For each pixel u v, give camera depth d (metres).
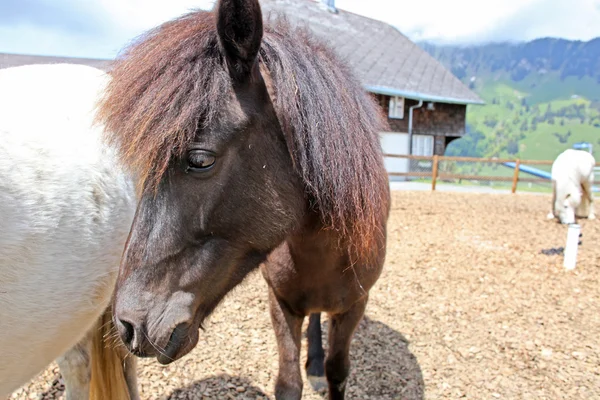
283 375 2.18
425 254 6.25
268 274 2.16
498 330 3.99
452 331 3.95
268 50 1.54
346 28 20.89
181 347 1.46
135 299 1.39
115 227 1.94
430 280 5.20
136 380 2.54
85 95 2.05
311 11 20.56
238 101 1.40
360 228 1.67
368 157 1.68
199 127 1.33
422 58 22.28
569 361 3.50
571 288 5.08
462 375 3.29
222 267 1.52
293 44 1.62
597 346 3.74
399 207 10.43
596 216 10.32
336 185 1.57
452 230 8.06
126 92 1.35
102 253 1.87
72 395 2.20
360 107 1.75
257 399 2.88
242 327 3.78
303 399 3.01
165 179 1.36
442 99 18.98
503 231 8.16
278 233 1.58
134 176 1.72
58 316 1.72
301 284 2.10
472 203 11.75
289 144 1.52
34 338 1.67
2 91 1.78
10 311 1.54
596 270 5.75
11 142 1.58
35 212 1.58
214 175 1.39
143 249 1.39
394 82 18.31
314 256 1.96
